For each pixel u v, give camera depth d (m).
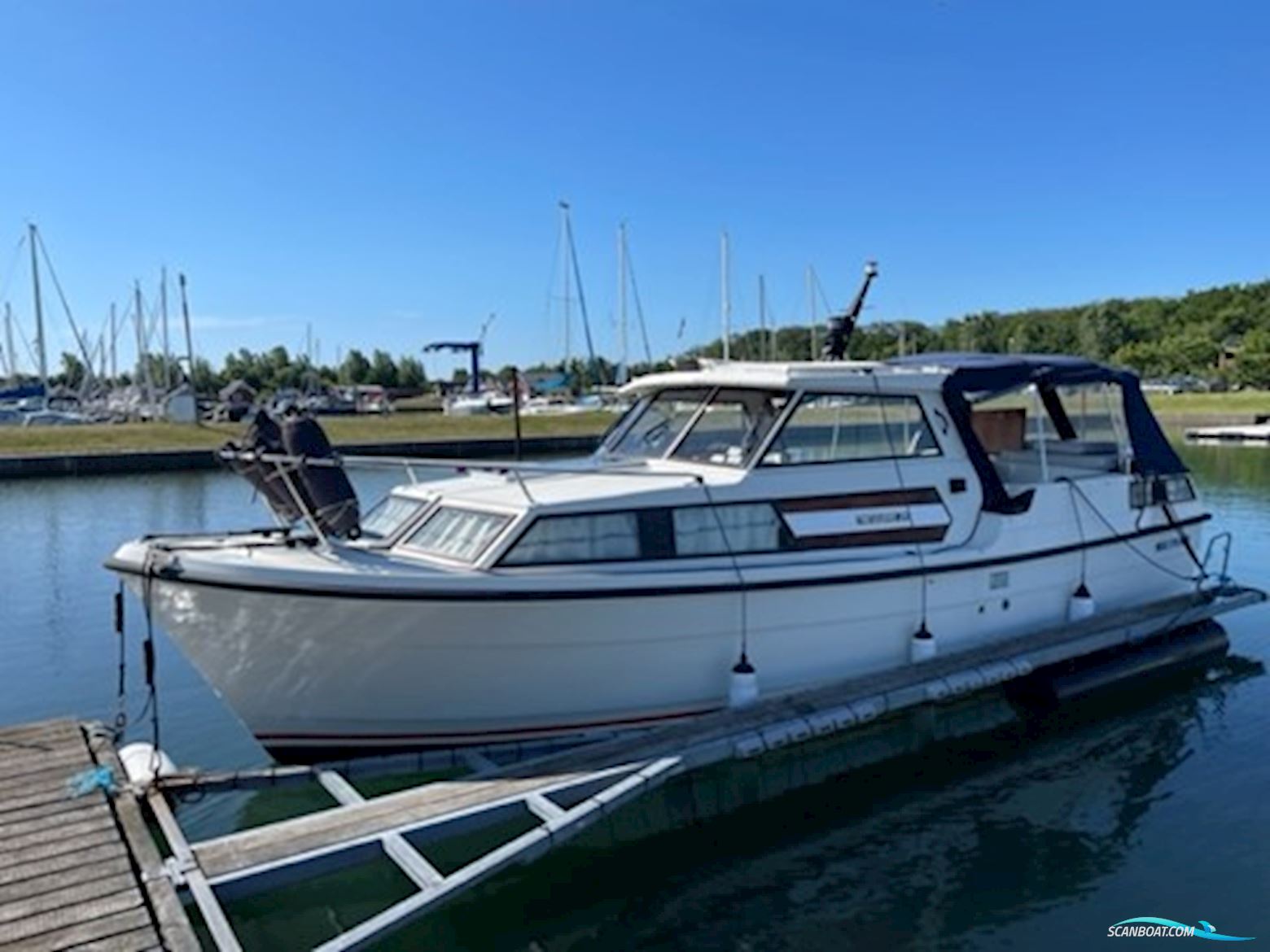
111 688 9.77
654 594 6.64
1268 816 6.75
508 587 6.28
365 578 6.08
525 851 5.29
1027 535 8.51
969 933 5.43
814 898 5.80
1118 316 87.44
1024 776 7.45
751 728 6.64
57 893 4.80
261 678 6.41
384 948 5.31
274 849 5.23
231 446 7.23
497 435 40.75
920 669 7.64
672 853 6.34
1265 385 62.41
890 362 8.92
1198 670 9.60
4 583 14.63
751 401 7.80
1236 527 18.23
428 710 6.55
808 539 7.43
